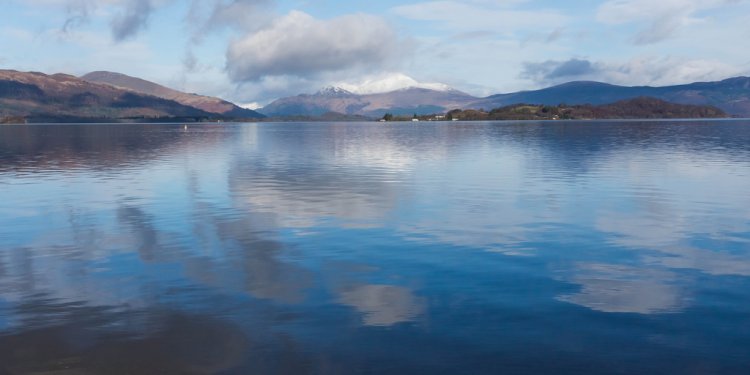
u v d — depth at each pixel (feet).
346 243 43.19
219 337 25.86
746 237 44.91
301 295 31.40
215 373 22.63
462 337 25.67
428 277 34.55
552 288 32.35
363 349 24.52
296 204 61.05
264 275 35.06
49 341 25.61
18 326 27.27
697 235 45.60
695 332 26.08
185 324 27.37
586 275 34.86
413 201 62.95
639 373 22.43
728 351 24.16
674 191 69.87
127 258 39.29
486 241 43.70
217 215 54.70
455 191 70.79
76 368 23.17
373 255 39.73
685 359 23.48
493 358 23.65
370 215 54.60
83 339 25.79
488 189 72.43
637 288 32.32
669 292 31.60
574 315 28.17
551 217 53.26
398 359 23.59
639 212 55.72
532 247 41.83
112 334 26.30
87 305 30.01
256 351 24.44
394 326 26.94
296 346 24.90
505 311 28.76
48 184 79.36
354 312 28.76
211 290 32.27
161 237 45.50
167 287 32.86
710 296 30.91
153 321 27.76
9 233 47.34
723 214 54.54
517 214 54.90
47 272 36.04
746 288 32.30
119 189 73.67
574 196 66.13
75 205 61.05
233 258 39.01
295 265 37.32
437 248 41.57
